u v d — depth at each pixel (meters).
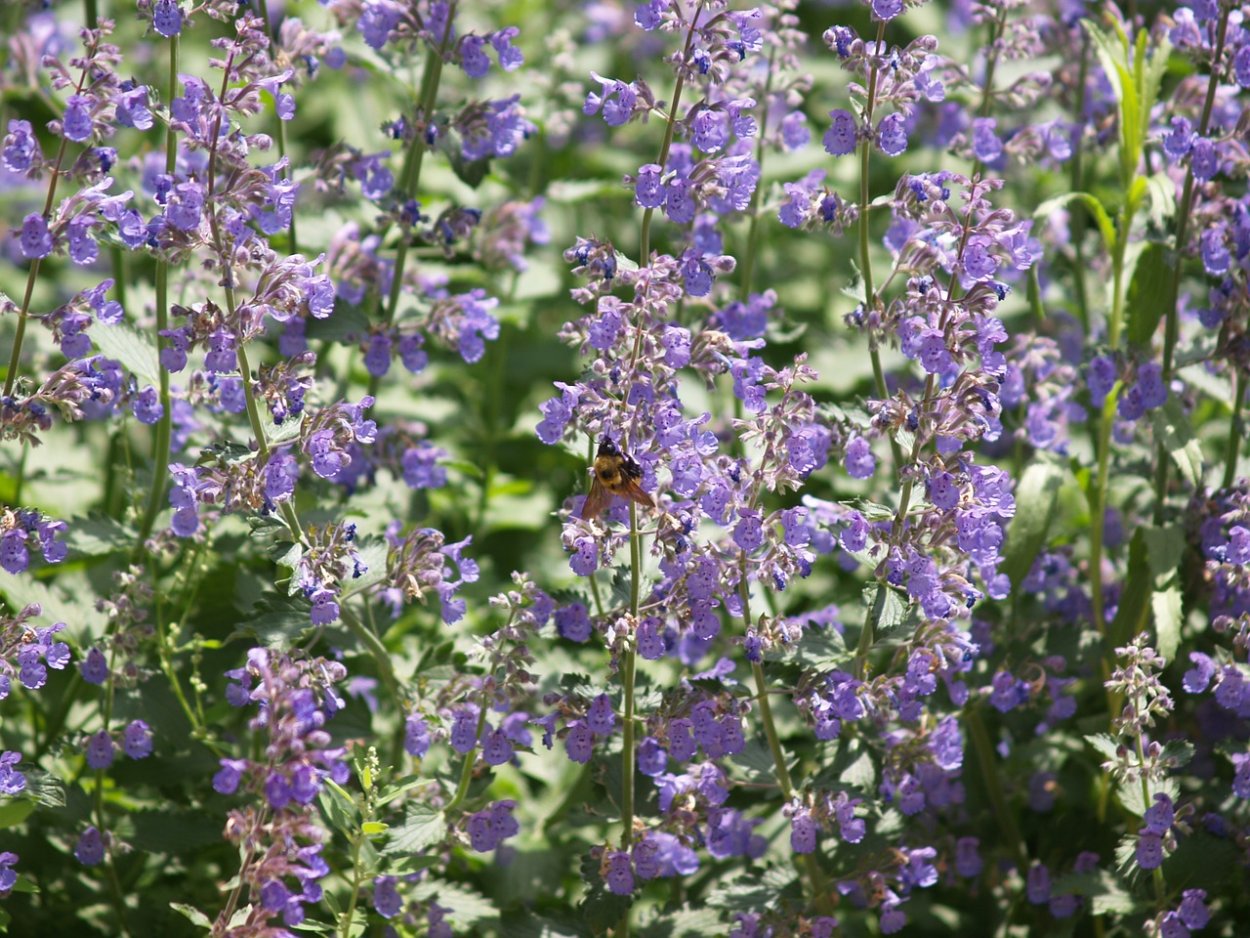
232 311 0.95
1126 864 0.98
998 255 0.95
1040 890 1.02
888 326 0.96
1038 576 1.04
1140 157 1.04
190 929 1.01
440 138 1.04
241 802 1.02
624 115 0.95
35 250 0.94
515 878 1.03
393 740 1.04
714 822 0.97
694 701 0.96
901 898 1.00
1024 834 1.05
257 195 0.95
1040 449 1.05
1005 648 1.03
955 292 0.95
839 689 0.96
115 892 1.01
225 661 1.04
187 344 0.95
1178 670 1.04
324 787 0.96
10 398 0.94
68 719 1.04
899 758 0.99
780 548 0.95
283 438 0.96
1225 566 0.99
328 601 0.95
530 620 0.96
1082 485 1.04
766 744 0.99
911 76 0.96
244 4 1.00
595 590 0.99
